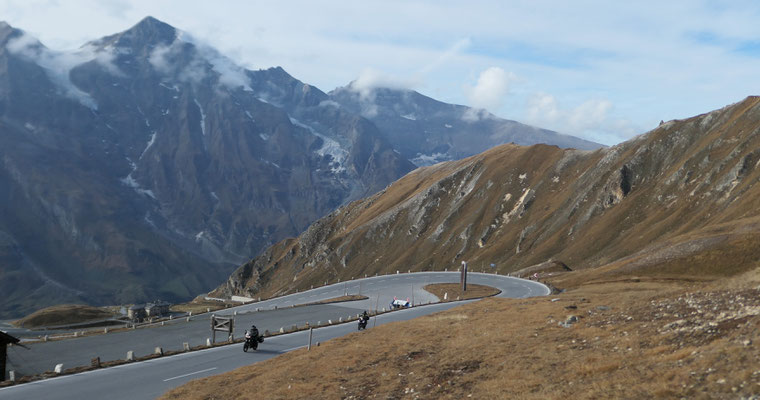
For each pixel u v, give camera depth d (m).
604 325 23.72
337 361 27.08
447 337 29.52
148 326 58.62
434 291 89.00
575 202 185.75
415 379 21.27
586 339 21.94
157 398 24.69
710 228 92.50
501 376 18.98
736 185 129.25
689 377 14.02
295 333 46.66
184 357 36.12
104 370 31.88
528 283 93.81
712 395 12.70
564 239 170.25
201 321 62.31
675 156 171.88
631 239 143.50
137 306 133.25
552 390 16.20
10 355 43.38
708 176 143.12
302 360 29.19
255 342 37.72
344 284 109.69
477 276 112.25
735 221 91.00
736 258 73.25
